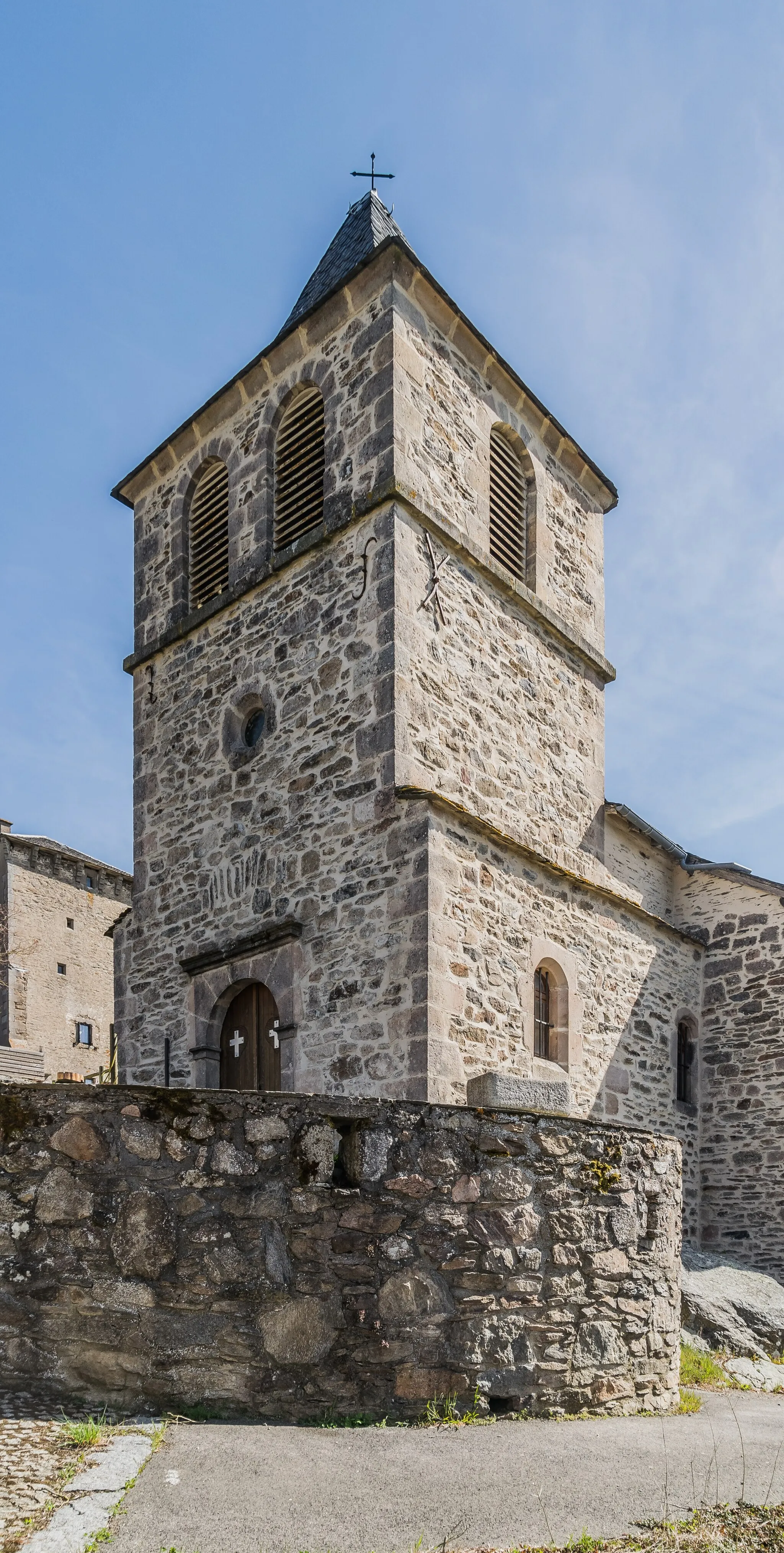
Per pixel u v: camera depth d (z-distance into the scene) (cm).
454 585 1173
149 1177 566
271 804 1170
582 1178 664
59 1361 537
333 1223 575
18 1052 2403
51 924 3312
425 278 1193
